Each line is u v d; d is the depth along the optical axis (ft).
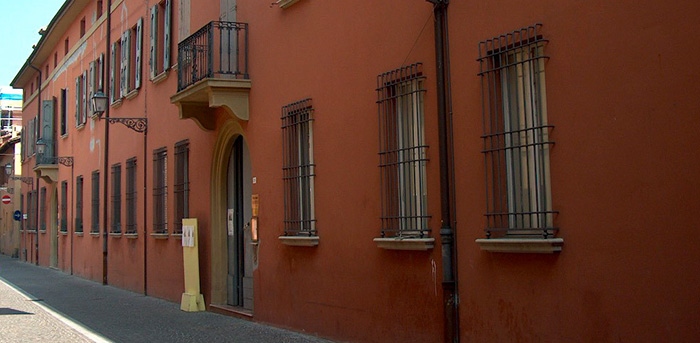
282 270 36.27
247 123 40.45
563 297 20.45
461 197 24.32
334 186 31.78
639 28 18.61
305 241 33.45
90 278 77.41
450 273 24.53
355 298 30.04
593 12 19.80
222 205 45.09
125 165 64.18
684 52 17.58
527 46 21.74
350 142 30.66
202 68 41.57
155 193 55.31
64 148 93.25
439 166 25.30
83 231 81.56
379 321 28.43
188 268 46.78
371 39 29.37
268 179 37.81
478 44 23.68
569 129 20.40
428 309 25.76
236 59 40.81
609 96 19.33
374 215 28.91
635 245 18.56
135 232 61.41
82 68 83.87
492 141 23.07
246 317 40.11
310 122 33.94
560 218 20.63
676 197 17.67
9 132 196.75
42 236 108.27
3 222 156.56
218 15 43.93
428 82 26.13
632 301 18.58
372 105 29.22
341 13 31.53
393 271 27.66
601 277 19.39
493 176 22.97
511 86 22.81
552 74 20.95
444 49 25.18
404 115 27.66
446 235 24.62
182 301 46.65
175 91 51.34
